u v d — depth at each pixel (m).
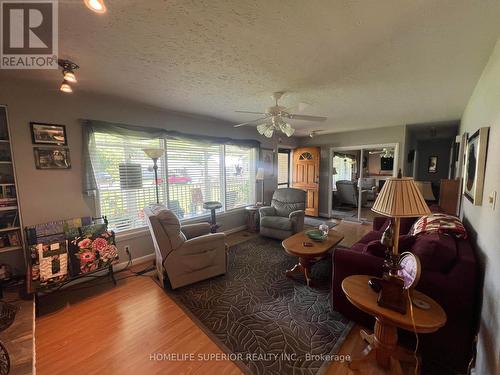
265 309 2.08
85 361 1.55
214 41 1.52
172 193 3.51
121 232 2.95
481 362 1.25
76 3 1.15
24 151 2.26
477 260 1.63
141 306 2.16
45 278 2.09
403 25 1.34
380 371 1.43
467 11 1.21
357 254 1.83
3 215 2.21
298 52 1.66
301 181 6.09
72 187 2.55
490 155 1.50
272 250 3.54
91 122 2.59
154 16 1.25
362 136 5.10
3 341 1.60
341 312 1.94
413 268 1.31
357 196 5.89
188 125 3.63
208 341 1.72
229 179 4.42
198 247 2.49
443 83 2.26
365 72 2.01
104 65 1.86
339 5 1.17
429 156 6.03
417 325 1.16
